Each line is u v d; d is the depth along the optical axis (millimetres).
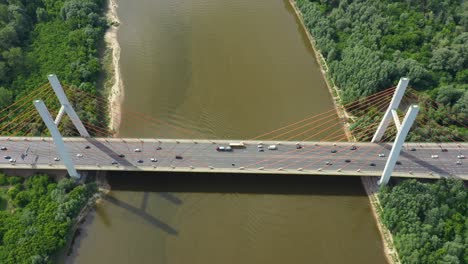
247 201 152875
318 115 184000
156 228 144500
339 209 151000
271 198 153750
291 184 157750
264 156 157375
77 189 147750
